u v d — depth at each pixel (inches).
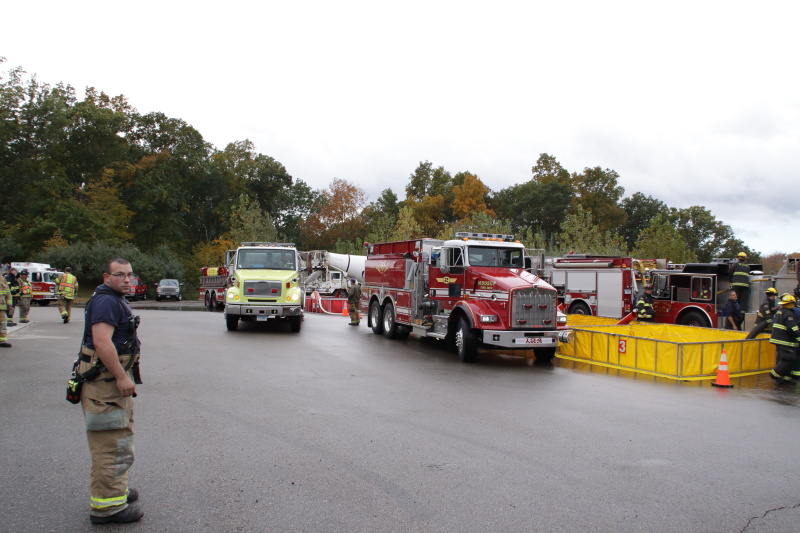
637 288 776.9
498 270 516.1
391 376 400.5
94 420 156.5
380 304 671.8
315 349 533.0
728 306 617.9
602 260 821.2
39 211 1994.3
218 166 2554.1
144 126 2445.9
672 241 1332.4
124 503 160.9
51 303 1342.3
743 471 216.8
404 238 1688.0
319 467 207.8
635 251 1402.6
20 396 307.4
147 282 1915.6
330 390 345.1
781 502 187.0
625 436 260.2
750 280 652.1
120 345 163.9
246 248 727.7
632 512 175.3
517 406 316.5
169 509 169.2
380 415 286.4
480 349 582.6
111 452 159.0
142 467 204.1
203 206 2623.0
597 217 2448.3
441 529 159.9
